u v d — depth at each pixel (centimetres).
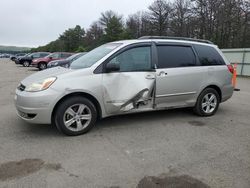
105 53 523
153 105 557
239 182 341
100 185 330
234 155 421
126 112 532
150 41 559
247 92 1118
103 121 585
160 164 386
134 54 534
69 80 475
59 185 328
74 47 9381
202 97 623
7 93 966
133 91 521
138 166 379
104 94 502
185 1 5472
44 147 439
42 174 354
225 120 616
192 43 617
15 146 443
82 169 368
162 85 555
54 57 2456
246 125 580
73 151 425
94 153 419
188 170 369
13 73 1972
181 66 581
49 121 471
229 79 664
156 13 6003
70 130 486
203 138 494
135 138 487
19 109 477
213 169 373
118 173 359
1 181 336
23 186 325
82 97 490
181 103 597
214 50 651
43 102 458
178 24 5591
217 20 4519
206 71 616
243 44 4128
